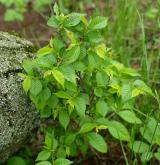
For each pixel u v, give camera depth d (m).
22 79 0.90
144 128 0.97
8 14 1.75
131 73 0.92
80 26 0.86
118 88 0.89
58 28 0.88
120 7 1.43
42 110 0.92
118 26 1.45
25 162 1.01
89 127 0.91
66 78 0.82
